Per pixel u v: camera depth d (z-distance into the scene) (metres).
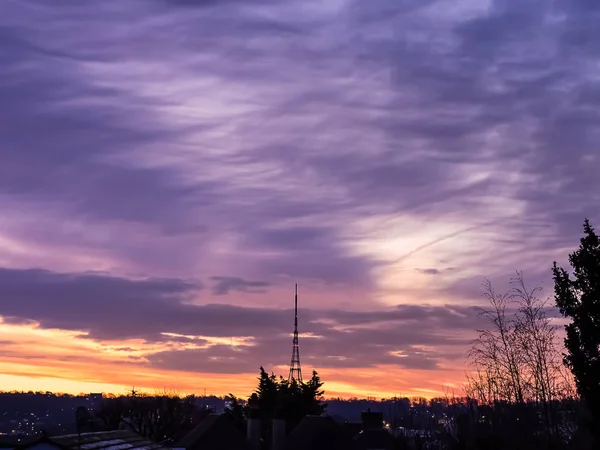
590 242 38.91
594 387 37.00
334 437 90.12
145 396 148.75
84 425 38.03
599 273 38.12
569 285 38.97
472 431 47.03
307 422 93.00
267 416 117.56
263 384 124.69
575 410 41.31
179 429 144.00
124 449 44.66
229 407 126.44
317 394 125.75
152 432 142.25
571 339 38.19
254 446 94.75
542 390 41.34
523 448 41.12
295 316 138.88
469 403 49.12
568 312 38.88
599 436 37.31
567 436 42.12
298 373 135.50
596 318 37.69
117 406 141.62
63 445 36.62
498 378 42.34
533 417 42.06
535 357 41.62
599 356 37.66
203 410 152.62
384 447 88.25
